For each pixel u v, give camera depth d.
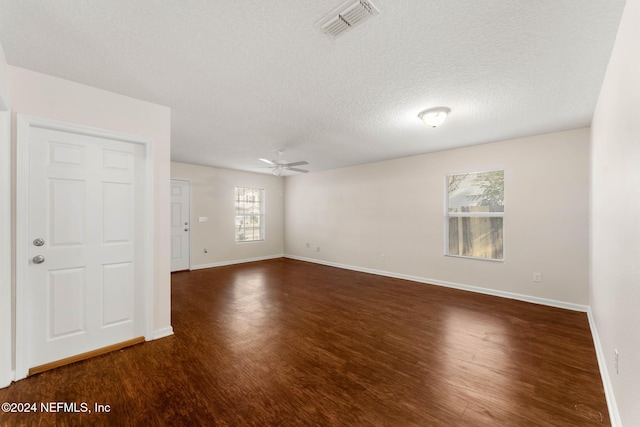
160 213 2.75
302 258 7.25
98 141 2.41
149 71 2.13
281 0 1.41
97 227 2.40
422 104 2.74
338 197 6.37
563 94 2.48
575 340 2.65
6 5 1.43
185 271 5.81
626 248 1.50
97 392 1.88
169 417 1.65
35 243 2.11
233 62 2.01
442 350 2.48
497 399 1.82
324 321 3.15
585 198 3.40
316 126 3.41
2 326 1.92
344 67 2.07
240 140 4.04
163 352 2.43
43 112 2.12
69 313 2.26
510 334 2.79
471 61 1.98
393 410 1.71
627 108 1.46
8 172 1.95
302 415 1.67
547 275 3.67
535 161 3.75
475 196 4.39
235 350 2.47
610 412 1.67
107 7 1.46
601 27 1.60
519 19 1.54
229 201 6.58
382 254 5.52
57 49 1.84
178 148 4.52
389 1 1.41
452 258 4.56
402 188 5.21
